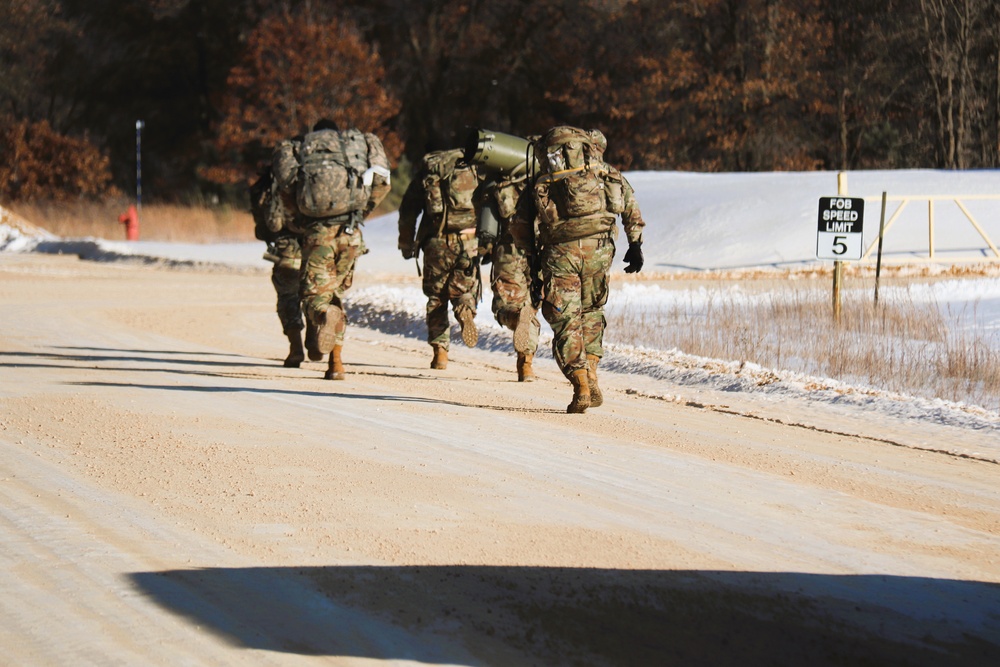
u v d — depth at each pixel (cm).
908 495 2544
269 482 2391
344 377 4053
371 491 2347
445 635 1579
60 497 2239
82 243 13638
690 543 2070
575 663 1501
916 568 1991
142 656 1480
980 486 2672
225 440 2803
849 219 5756
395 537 2027
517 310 3566
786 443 3123
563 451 2836
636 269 3344
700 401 3866
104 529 2033
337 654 1504
